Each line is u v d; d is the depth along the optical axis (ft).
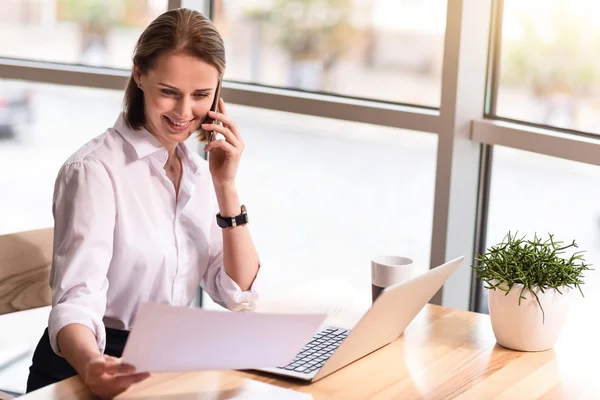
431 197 8.47
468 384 4.75
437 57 7.98
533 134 7.29
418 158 8.48
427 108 8.11
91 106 10.11
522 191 7.79
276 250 9.73
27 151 10.63
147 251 5.98
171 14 5.76
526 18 7.52
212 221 6.57
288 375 4.67
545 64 7.41
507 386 4.75
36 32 10.20
